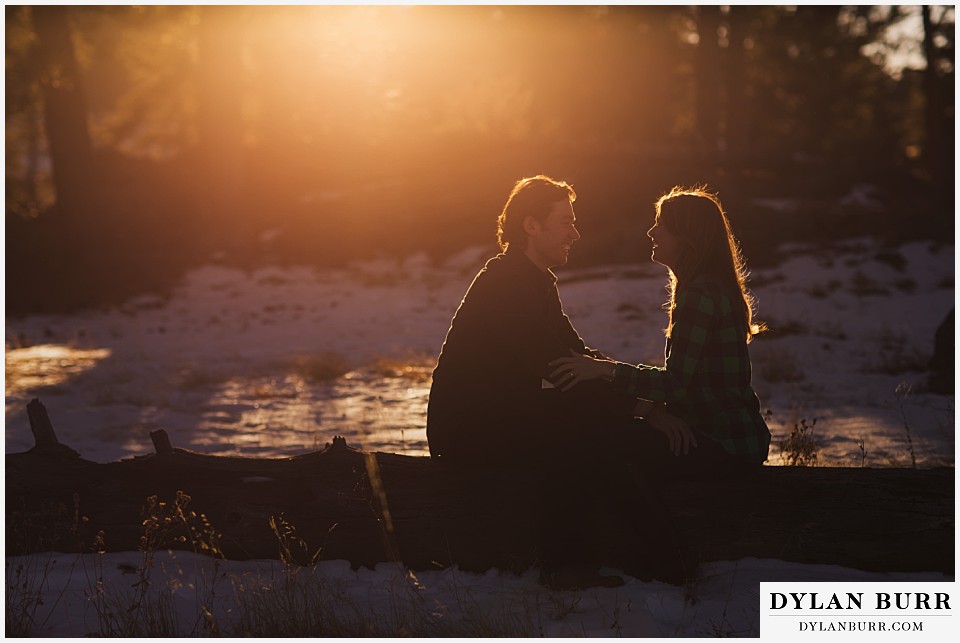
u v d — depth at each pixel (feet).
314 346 71.97
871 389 48.19
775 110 187.01
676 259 18.28
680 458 17.95
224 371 58.34
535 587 17.81
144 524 19.17
